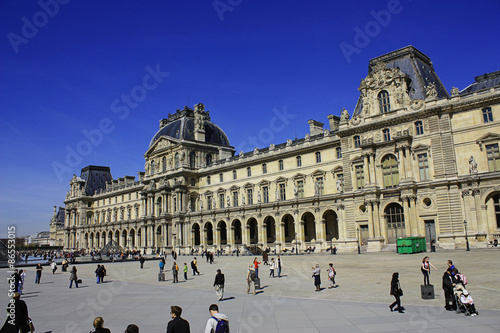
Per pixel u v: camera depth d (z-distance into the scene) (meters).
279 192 94.69
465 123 64.00
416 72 72.56
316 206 83.62
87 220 174.00
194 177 118.19
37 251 157.12
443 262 43.72
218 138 129.50
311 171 88.25
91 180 180.25
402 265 44.41
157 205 124.44
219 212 104.50
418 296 26.59
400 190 67.94
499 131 60.75
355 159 75.88
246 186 101.75
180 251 111.69
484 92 62.94
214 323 14.55
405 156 68.38
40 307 29.09
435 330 18.42
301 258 65.00
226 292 33.22
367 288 31.03
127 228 142.12
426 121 67.38
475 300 24.19
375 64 79.44
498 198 59.88
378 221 70.06
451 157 64.19
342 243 77.31
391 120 70.75
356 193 74.56
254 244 94.75
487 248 57.41
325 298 28.05
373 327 19.44
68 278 52.81
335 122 93.19
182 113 129.75
